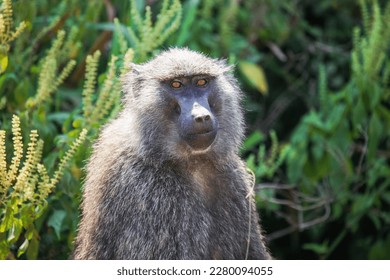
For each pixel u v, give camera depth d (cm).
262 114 1712
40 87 1136
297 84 1705
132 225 955
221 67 1053
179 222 967
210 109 993
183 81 995
